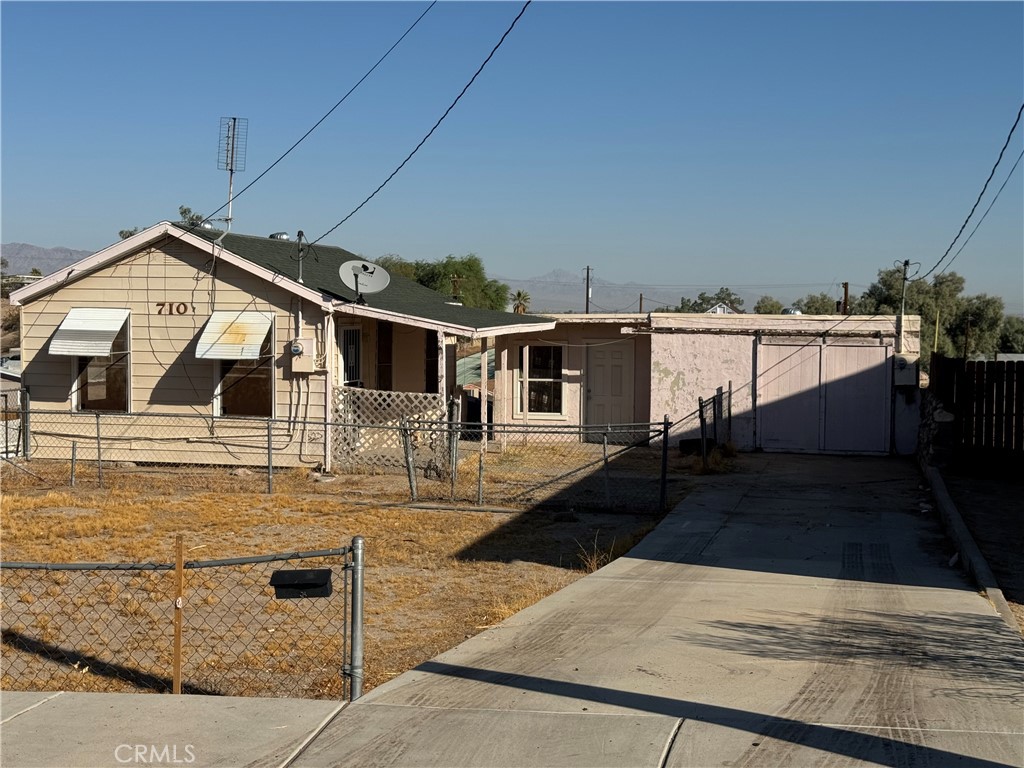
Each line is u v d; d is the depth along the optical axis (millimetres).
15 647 7477
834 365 20656
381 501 14227
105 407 17672
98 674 6875
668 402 21312
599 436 22344
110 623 8086
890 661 6613
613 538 11852
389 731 5336
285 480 16047
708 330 21125
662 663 6543
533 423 22797
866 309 50500
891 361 20375
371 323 19844
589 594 8703
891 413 20375
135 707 5773
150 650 7402
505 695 5895
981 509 13094
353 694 5898
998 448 16609
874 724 5383
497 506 13938
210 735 5324
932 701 5777
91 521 12156
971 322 51969
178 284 17328
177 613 6102
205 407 17344
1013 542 10953
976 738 5176
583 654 6770
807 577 9430
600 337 22516
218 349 16500
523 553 11008
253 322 16891
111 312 17438
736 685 6074
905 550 10750
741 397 21094
